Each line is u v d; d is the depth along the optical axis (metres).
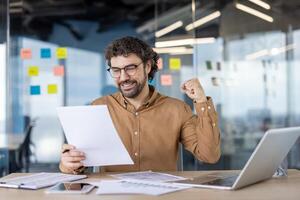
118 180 1.42
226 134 4.14
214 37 4.04
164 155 1.95
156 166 1.92
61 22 4.29
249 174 1.26
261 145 1.20
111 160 1.57
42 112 4.14
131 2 4.32
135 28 4.34
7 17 3.84
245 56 4.12
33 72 4.15
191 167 3.81
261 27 4.14
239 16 4.11
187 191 1.23
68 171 1.61
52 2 4.26
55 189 1.28
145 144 1.94
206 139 1.80
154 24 4.29
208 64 4.03
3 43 3.82
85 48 4.29
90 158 1.56
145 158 1.93
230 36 4.09
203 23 4.03
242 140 4.16
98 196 1.18
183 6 4.02
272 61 4.16
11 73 3.95
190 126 1.98
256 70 4.14
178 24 4.02
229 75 4.10
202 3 4.02
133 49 1.83
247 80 4.14
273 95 4.16
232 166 4.11
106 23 4.34
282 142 1.33
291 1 4.14
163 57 3.99
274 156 1.35
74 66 4.25
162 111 2.00
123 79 1.85
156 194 1.19
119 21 4.35
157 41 4.04
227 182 1.34
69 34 4.29
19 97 4.05
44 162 4.13
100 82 4.25
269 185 1.34
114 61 1.84
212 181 1.37
